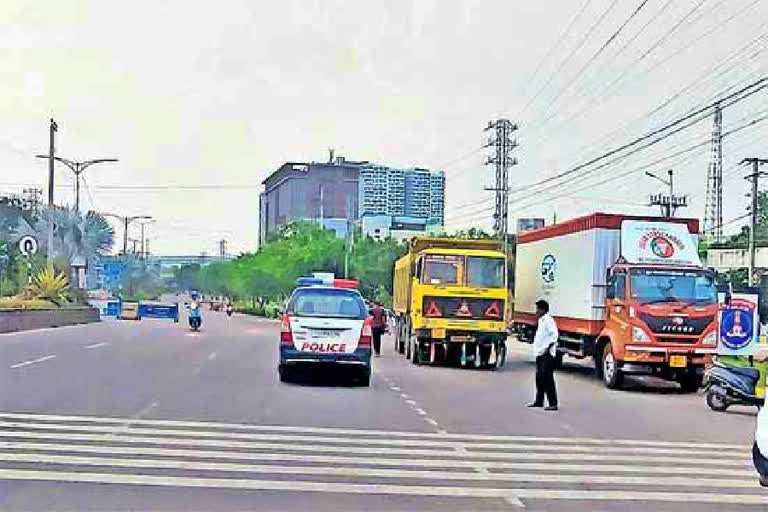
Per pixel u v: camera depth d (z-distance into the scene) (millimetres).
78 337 39688
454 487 10523
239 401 18000
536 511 9477
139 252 147875
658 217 25891
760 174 53219
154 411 15953
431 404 19062
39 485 9797
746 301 24719
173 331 50250
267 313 98188
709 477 11828
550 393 19141
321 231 101750
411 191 129125
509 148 59031
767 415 9680
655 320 24266
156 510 8883
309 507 9234
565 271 28812
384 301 77500
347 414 16750
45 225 82812
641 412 19438
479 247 31703
